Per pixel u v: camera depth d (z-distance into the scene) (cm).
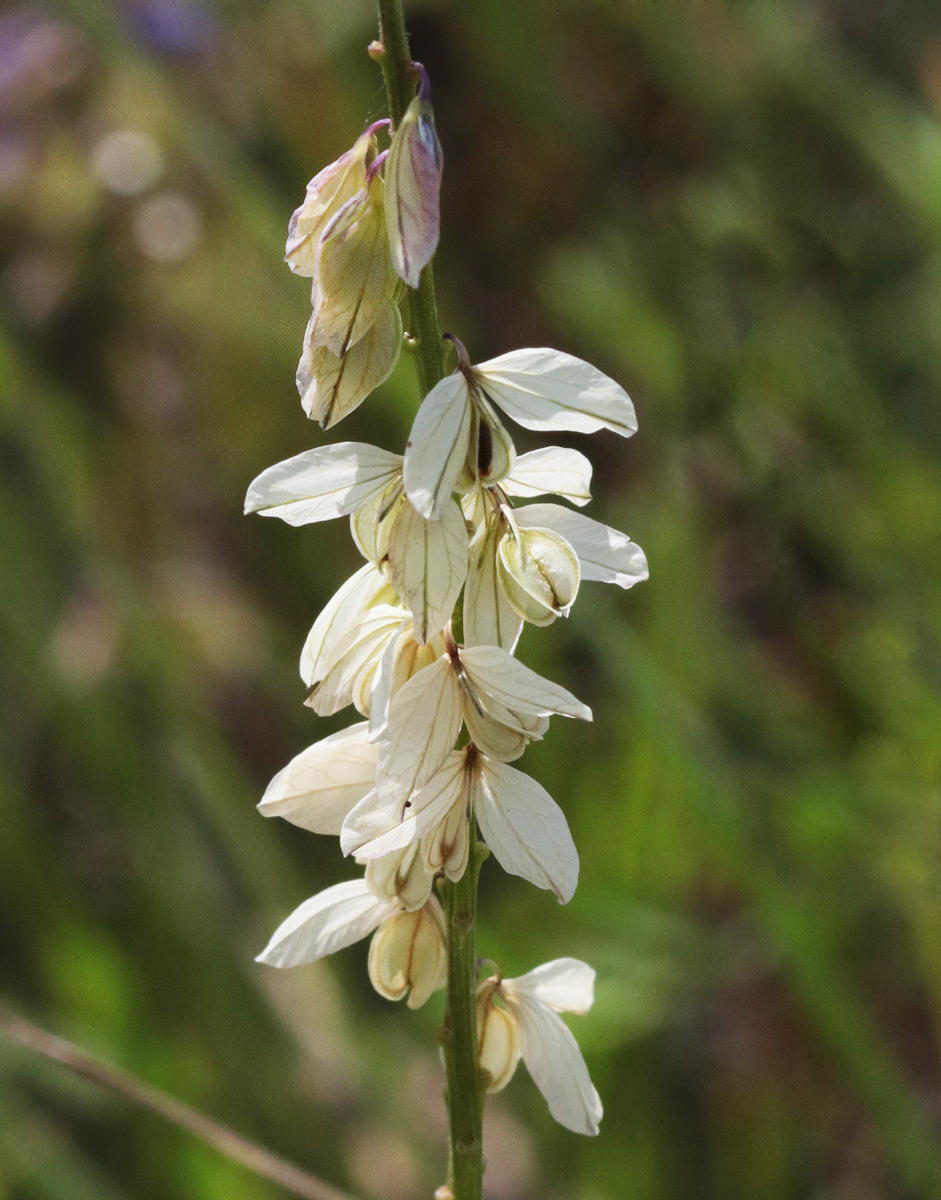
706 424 52
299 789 30
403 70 29
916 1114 43
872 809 48
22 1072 50
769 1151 51
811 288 54
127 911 55
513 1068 31
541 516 29
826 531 52
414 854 30
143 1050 51
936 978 49
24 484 57
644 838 51
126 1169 50
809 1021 52
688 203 55
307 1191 33
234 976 53
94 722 54
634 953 49
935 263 56
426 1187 49
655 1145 50
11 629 56
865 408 53
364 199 29
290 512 29
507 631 29
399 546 29
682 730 43
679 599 52
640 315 55
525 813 29
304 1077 51
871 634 52
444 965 30
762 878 43
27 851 55
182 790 55
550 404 29
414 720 29
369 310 29
